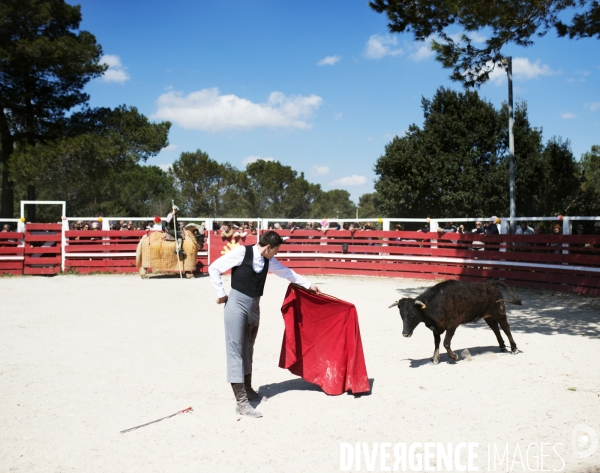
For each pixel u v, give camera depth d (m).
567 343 8.13
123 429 4.99
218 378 6.54
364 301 12.73
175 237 17.28
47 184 29.05
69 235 18.39
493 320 7.50
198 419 5.21
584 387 5.98
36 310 11.38
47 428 5.04
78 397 5.88
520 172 33.62
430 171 35.75
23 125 30.52
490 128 35.72
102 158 28.05
